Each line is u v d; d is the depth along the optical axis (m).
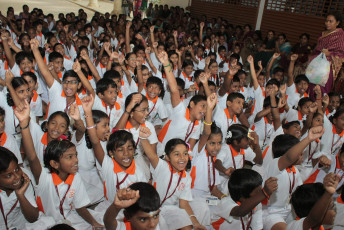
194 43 7.45
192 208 2.53
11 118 3.06
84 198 2.34
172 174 2.41
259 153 3.15
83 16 10.57
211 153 2.72
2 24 7.80
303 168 3.46
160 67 6.31
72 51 6.82
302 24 8.38
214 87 4.44
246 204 2.10
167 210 2.33
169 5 14.04
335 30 5.22
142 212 1.69
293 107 4.71
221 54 7.14
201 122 3.28
